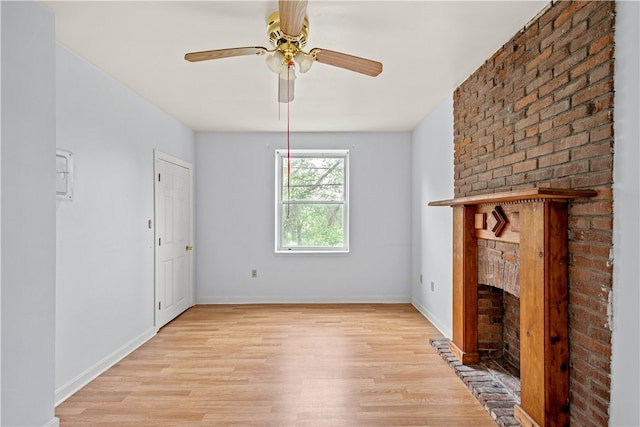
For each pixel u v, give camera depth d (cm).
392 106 381
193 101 362
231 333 370
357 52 254
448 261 353
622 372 150
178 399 240
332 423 212
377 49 249
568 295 180
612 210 154
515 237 220
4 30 173
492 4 195
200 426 210
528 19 211
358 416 219
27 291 185
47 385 198
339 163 507
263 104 372
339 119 431
